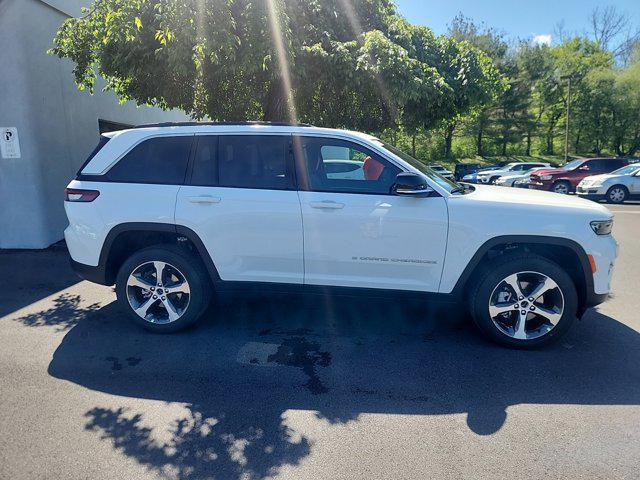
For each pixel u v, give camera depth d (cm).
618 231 991
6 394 313
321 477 236
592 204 385
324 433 272
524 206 367
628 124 3847
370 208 372
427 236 370
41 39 736
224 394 315
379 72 701
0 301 502
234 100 767
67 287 554
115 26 609
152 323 410
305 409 297
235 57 609
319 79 721
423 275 379
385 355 373
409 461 248
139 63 663
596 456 251
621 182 1608
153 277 410
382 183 382
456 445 261
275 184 388
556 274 364
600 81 3850
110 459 249
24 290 541
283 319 447
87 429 275
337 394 315
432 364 358
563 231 360
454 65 929
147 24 616
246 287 400
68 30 700
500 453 254
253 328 427
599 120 3938
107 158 405
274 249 387
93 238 400
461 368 351
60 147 791
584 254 363
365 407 300
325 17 771
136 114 1101
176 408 298
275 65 646
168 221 390
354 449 258
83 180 407
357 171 388
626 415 289
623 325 435
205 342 397
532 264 365
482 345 391
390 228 371
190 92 733
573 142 4372
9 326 432
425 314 459
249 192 385
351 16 812
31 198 729
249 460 249
